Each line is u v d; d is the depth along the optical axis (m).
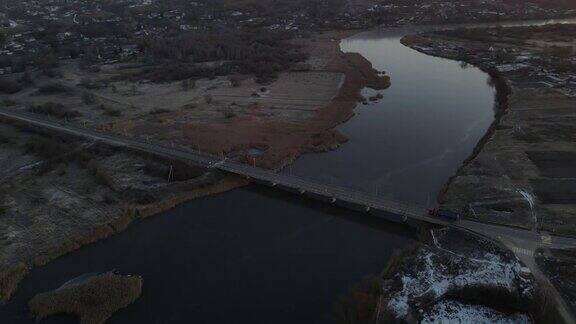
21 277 93.38
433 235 99.62
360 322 80.00
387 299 84.00
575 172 119.81
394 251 97.88
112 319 83.06
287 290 89.19
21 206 117.06
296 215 113.00
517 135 143.50
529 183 116.00
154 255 100.00
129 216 112.06
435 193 118.56
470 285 84.81
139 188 123.25
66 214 113.19
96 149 144.38
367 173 130.75
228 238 105.12
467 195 113.06
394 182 125.06
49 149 143.50
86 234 105.44
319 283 90.69
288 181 121.81
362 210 113.12
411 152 142.88
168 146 145.88
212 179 126.31
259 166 133.38
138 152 141.88
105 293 87.06
